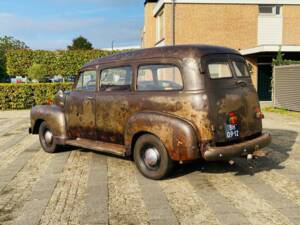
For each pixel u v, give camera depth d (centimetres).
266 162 694
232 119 558
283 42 2319
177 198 514
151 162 584
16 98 1898
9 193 550
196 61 547
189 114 539
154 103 579
